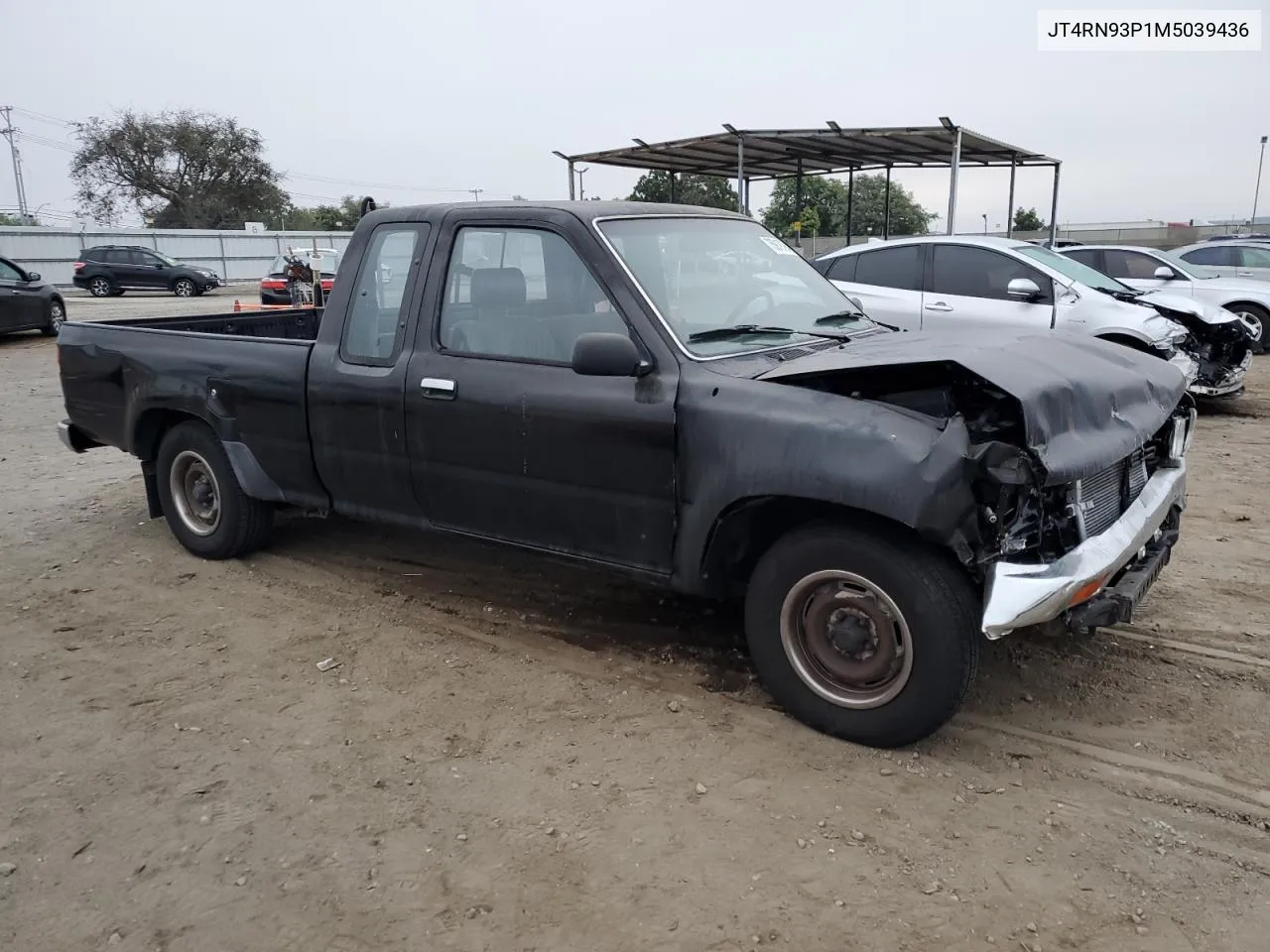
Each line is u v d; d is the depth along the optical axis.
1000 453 2.96
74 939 2.66
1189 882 2.79
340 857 2.98
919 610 3.21
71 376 6.02
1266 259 16.36
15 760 3.57
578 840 3.03
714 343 3.78
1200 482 7.12
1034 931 2.60
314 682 4.14
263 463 5.13
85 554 5.85
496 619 4.77
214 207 59.75
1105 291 9.05
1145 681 3.94
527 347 4.05
